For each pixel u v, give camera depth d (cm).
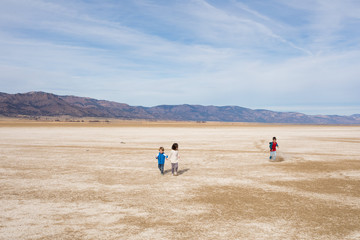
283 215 749
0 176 1265
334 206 830
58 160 1766
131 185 1101
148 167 1527
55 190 1014
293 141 3450
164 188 1053
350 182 1159
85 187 1064
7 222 691
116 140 3447
